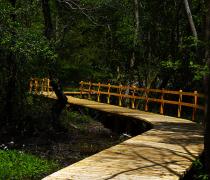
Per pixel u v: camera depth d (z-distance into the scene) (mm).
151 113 24703
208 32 11023
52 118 22781
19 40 17016
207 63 11055
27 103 24172
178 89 31406
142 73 32938
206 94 10984
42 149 18516
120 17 30188
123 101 33219
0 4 17016
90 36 35906
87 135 22844
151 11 33000
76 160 16578
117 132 24516
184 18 31391
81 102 30797
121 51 33906
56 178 8797
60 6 22766
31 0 19516
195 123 20156
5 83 21828
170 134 16016
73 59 39375
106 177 9016
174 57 30047
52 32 21688
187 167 10266
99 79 38750
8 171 12914
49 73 22031
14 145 19000
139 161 10758
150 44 32688
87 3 21719
